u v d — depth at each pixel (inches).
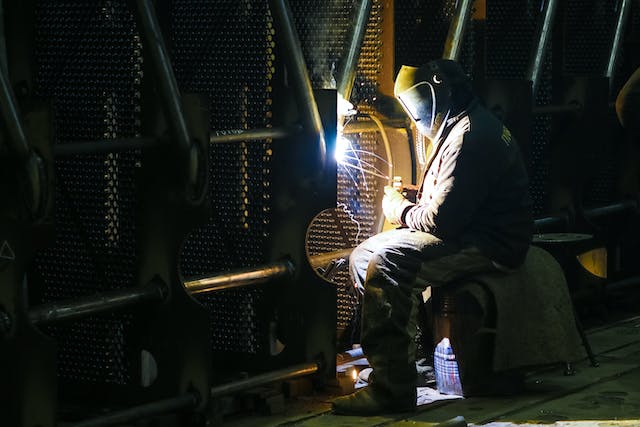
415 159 318.7
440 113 281.9
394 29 316.2
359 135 319.6
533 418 274.2
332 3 301.3
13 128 217.2
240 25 287.4
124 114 264.4
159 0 271.4
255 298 292.8
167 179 256.7
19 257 223.3
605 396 292.8
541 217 361.7
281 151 285.0
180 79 297.0
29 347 225.8
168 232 257.9
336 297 291.0
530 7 358.3
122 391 270.2
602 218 397.1
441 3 324.8
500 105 330.0
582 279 373.1
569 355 294.2
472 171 277.0
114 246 268.2
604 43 389.7
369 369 304.0
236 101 290.2
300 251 286.2
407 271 277.9
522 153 332.5
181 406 256.5
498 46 363.3
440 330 293.7
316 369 287.4
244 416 276.4
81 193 272.2
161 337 261.4
